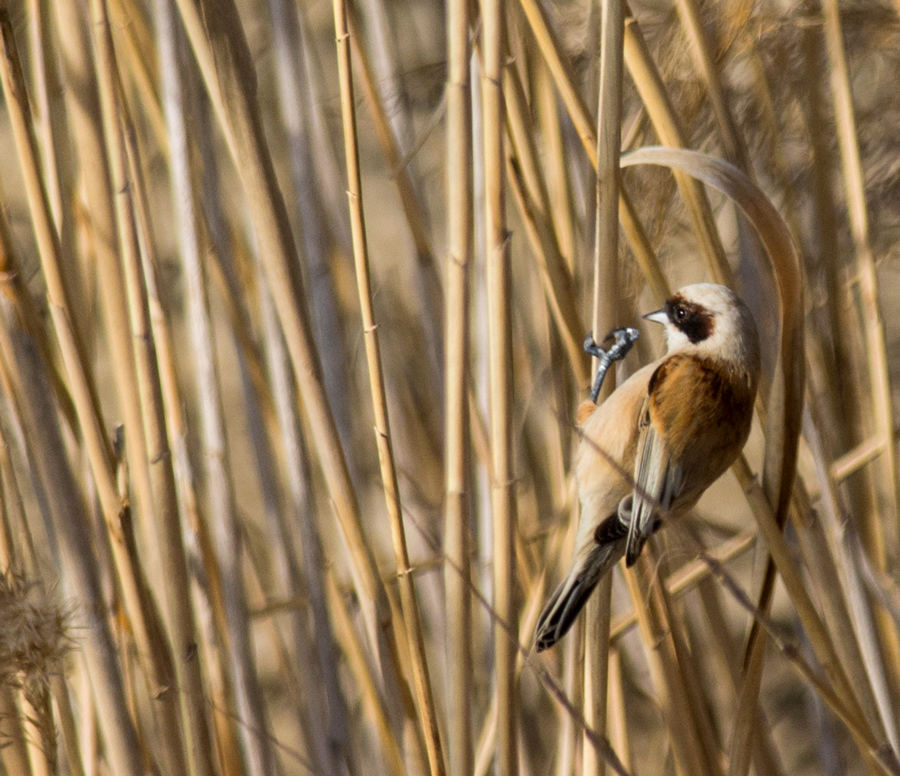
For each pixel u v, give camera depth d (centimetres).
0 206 394
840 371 559
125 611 458
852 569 449
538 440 602
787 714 834
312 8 751
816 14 499
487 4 356
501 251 371
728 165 330
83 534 412
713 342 355
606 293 362
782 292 330
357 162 373
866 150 543
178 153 465
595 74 459
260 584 625
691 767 426
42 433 404
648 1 533
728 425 346
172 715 438
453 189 366
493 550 396
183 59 491
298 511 508
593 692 390
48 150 436
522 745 565
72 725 460
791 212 529
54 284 392
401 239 658
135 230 410
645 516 340
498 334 381
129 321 420
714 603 504
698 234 405
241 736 509
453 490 391
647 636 425
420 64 601
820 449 455
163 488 424
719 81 410
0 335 403
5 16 370
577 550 359
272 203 381
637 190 447
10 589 387
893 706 445
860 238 490
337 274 635
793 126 542
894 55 523
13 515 451
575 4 526
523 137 397
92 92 394
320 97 618
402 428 643
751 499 347
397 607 500
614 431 356
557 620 346
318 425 405
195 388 717
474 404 514
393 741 471
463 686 407
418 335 654
